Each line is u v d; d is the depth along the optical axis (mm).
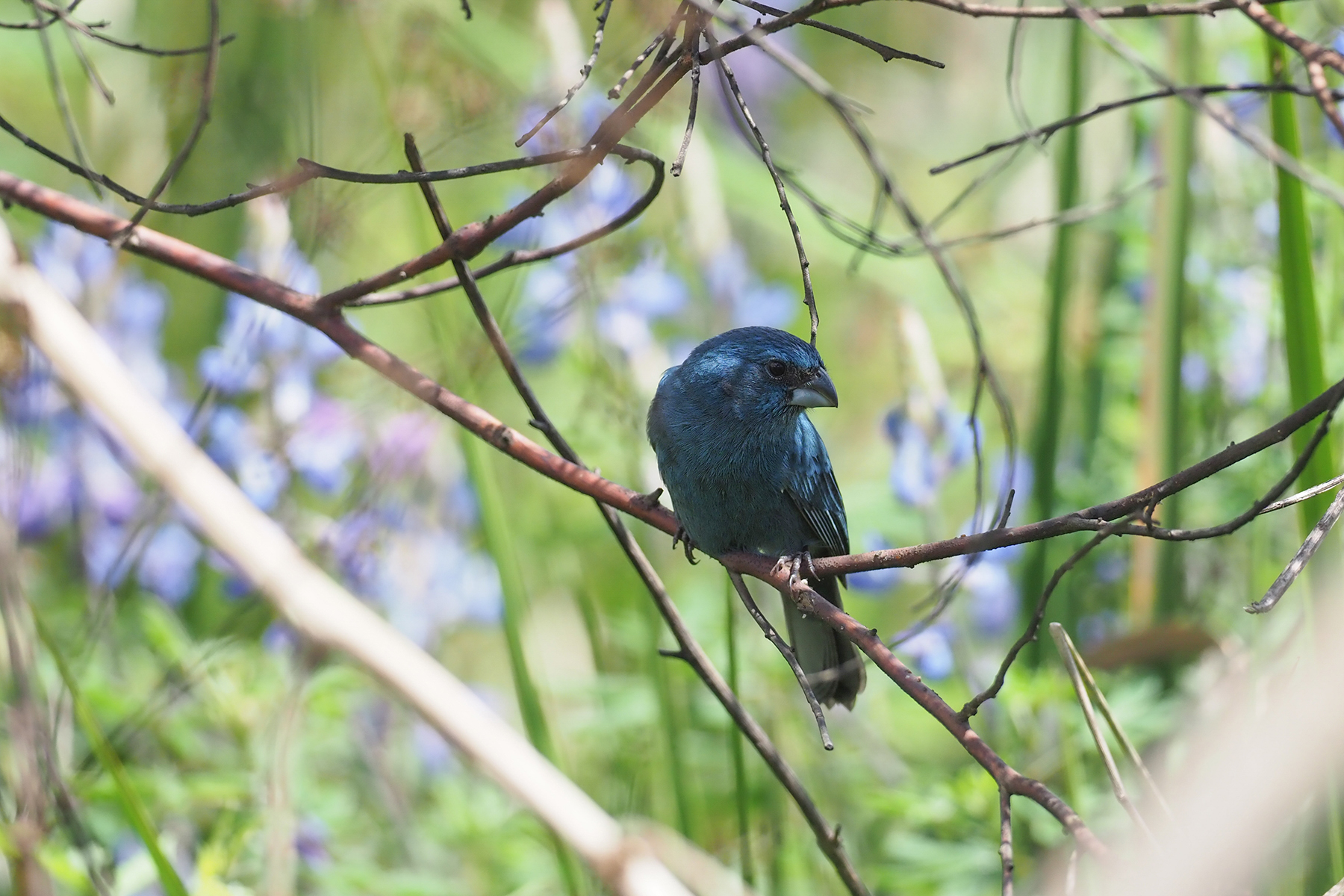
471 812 10758
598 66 12477
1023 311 15250
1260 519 10797
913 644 10844
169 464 6098
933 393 11047
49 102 15516
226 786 9391
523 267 11734
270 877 8062
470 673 14086
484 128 10891
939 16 19766
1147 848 5844
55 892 9641
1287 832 8000
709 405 9008
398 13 11344
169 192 13195
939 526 11039
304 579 5879
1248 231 12680
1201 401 12430
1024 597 11516
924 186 18922
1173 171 10914
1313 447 5406
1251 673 9000
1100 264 13367
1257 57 12117
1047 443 11547
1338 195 5691
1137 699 10266
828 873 10648
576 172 6727
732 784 11297
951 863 9727
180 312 13984
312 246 10109
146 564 11438
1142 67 6047
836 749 11461
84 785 8930
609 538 12430
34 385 9703
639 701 11008
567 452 7730
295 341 11047
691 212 12789
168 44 13750
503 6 14609
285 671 9320
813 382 8984
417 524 11820
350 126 12602
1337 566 7594
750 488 9047
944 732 11664
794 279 16656
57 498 11336
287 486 10914
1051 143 15117
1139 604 11242
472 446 9656
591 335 12188
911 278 15305
